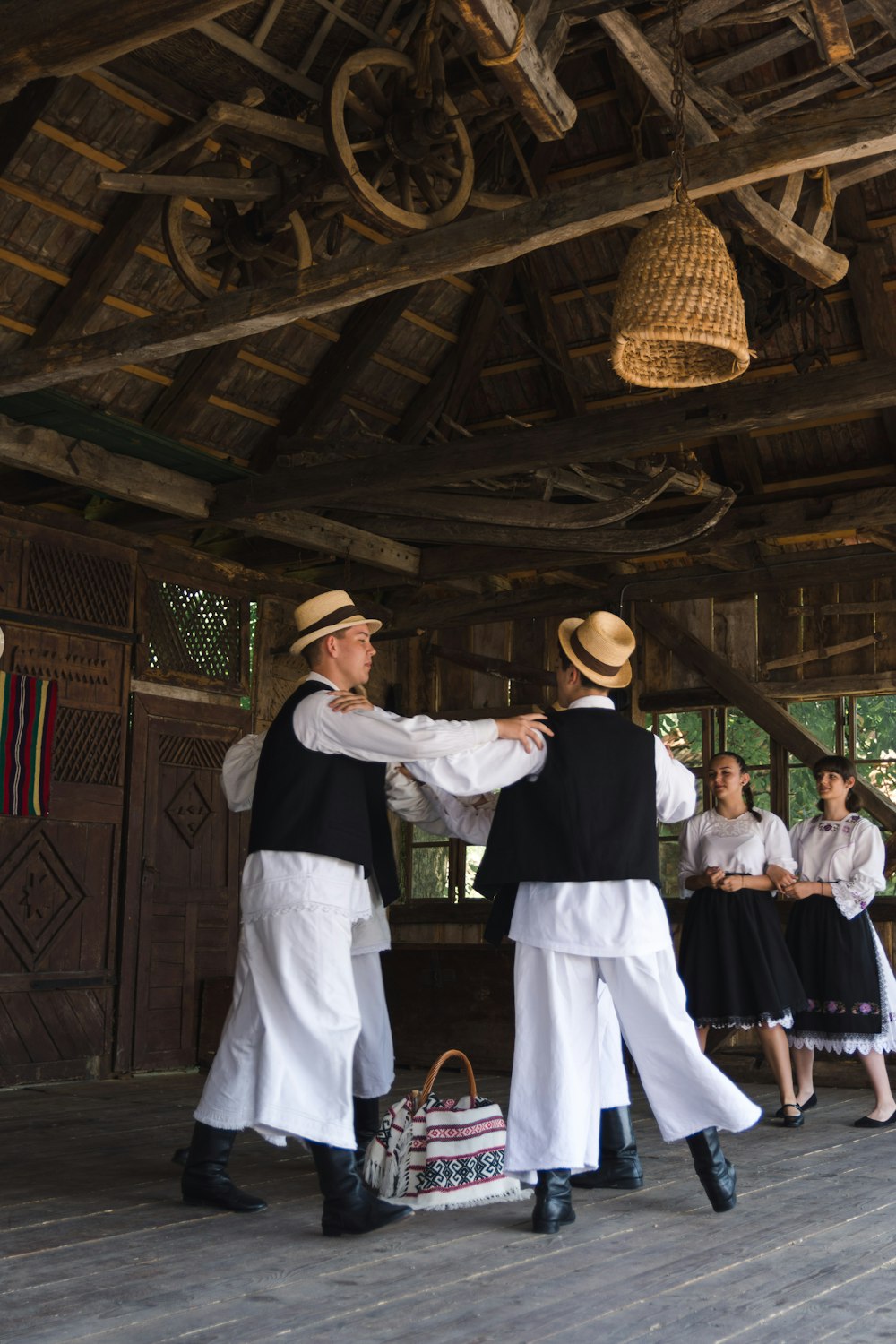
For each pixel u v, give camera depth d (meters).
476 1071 7.49
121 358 5.09
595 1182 3.89
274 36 4.74
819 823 5.73
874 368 5.75
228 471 7.22
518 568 8.48
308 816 3.45
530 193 6.96
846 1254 3.11
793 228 4.50
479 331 7.94
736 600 8.57
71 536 7.45
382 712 3.44
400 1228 3.35
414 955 7.81
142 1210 3.55
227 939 8.20
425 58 4.63
